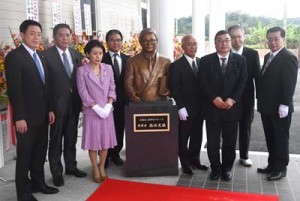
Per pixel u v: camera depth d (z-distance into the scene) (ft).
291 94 9.79
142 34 10.53
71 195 9.62
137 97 10.65
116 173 11.29
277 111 10.07
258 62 11.02
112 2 22.48
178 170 11.18
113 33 11.35
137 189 9.85
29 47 8.52
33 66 8.50
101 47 10.16
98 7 20.21
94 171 10.57
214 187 10.01
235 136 10.48
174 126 10.66
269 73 10.11
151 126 10.62
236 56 10.16
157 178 10.76
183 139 10.93
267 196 9.27
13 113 8.35
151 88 10.66
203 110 10.69
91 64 10.16
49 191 9.68
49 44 12.73
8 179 10.85
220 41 9.92
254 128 17.54
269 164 10.98
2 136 11.99
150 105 10.51
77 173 10.94
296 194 9.46
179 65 10.61
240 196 9.30
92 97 10.06
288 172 11.09
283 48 10.05
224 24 24.76
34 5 13.78
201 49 21.68
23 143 8.60
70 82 10.19
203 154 13.04
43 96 8.80
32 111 8.54
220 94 10.11
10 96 8.27
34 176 9.60
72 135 10.79
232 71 10.03
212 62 10.14
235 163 12.01
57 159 10.25
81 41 15.17
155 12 12.80
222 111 10.18
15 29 13.01
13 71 8.13
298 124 18.13
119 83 11.49
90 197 9.34
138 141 10.69
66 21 16.43
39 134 9.13
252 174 10.96
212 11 23.91
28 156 8.79
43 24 14.69
